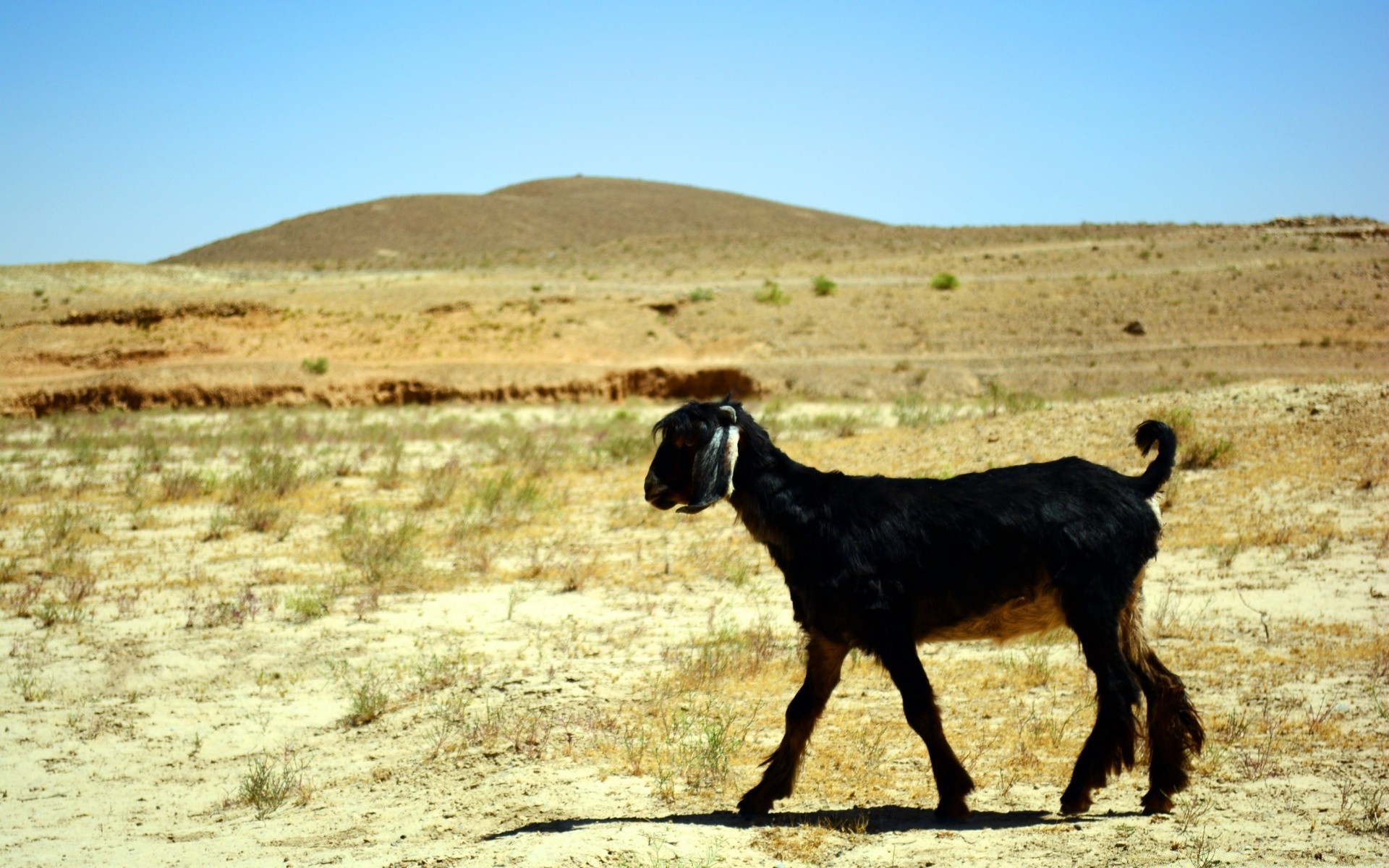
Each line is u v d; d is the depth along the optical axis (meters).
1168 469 6.23
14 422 45.38
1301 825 5.71
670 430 6.14
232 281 97.31
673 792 6.88
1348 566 12.62
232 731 9.04
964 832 5.83
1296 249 95.69
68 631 12.03
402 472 25.58
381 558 14.87
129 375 57.03
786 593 13.13
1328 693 8.41
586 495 21.64
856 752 7.53
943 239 125.19
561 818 6.52
